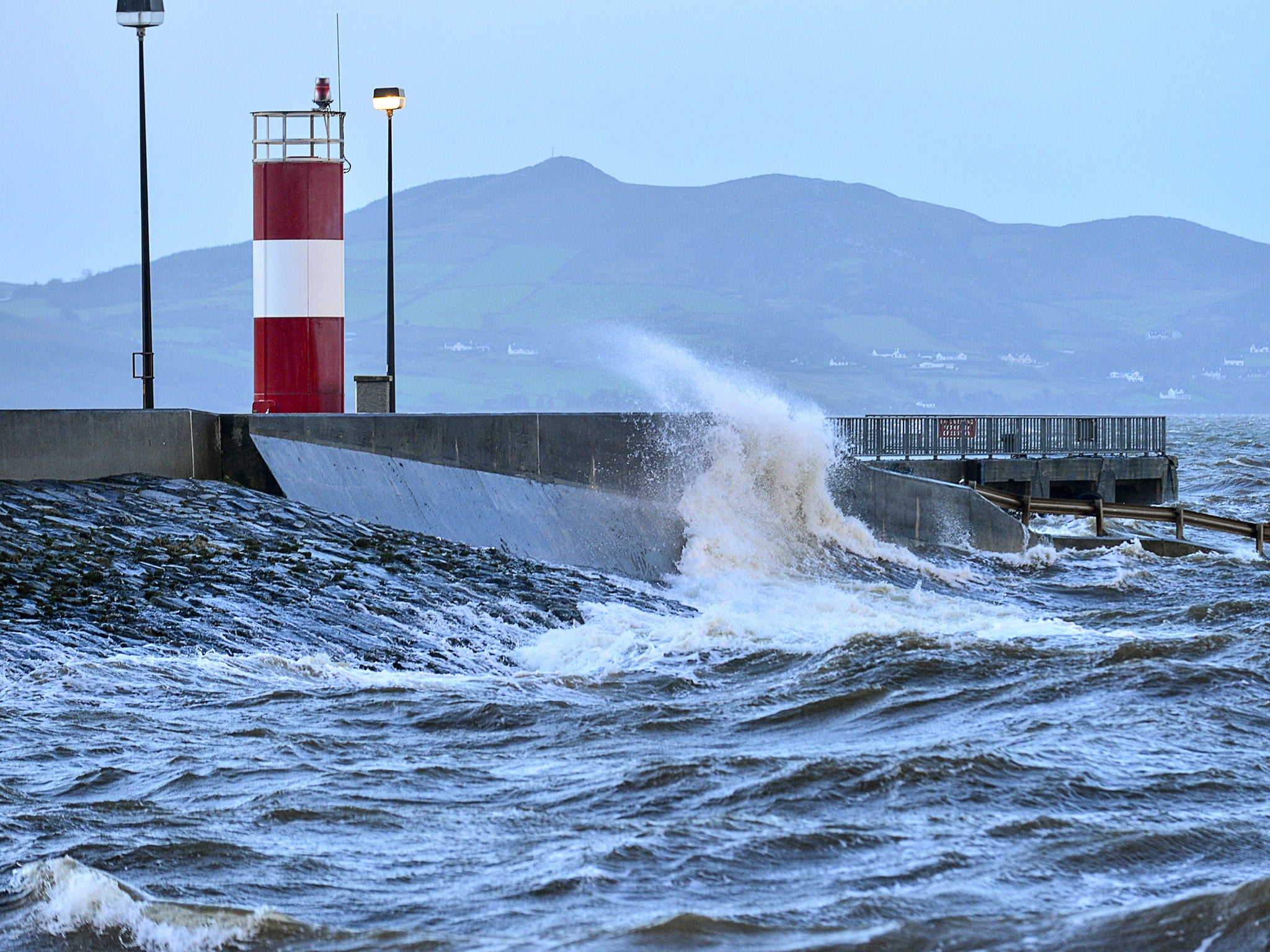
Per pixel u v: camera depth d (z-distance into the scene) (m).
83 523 65.44
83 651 49.25
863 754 39.91
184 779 36.75
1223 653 54.81
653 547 85.06
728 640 59.34
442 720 44.41
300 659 51.50
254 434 79.81
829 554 89.69
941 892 29.05
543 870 30.30
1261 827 33.78
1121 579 90.19
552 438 83.38
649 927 26.59
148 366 89.94
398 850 31.66
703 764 38.84
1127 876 30.30
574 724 44.66
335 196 102.75
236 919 26.97
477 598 64.88
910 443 127.94
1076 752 40.47
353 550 70.06
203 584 58.88
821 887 29.41
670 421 87.12
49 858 30.50
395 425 79.81
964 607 77.44
